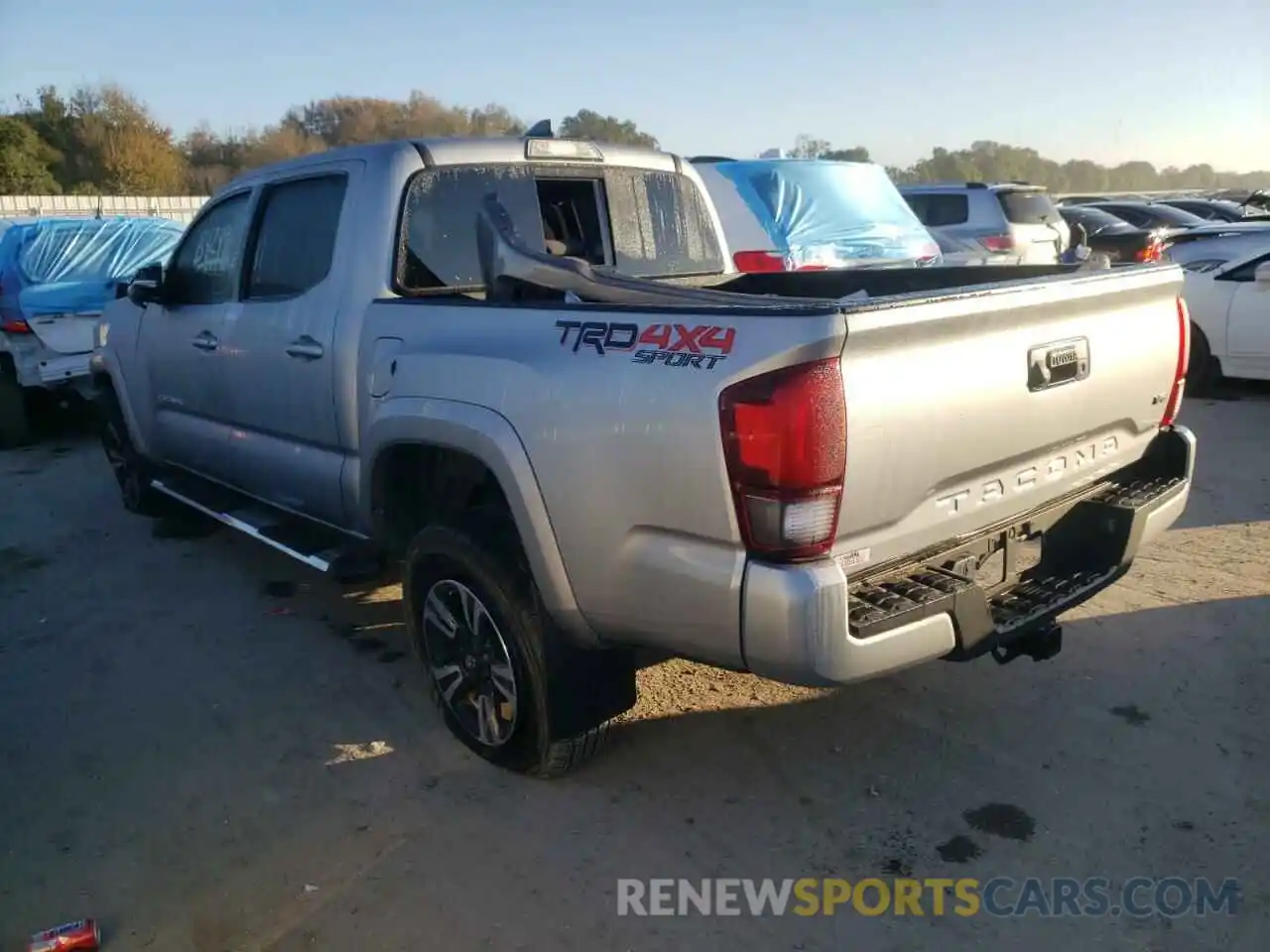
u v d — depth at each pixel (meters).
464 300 3.42
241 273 4.61
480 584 3.31
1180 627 4.45
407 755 3.71
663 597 2.78
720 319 2.63
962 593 2.80
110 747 3.82
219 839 3.25
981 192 11.76
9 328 8.46
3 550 6.07
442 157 4.00
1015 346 2.94
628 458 2.76
